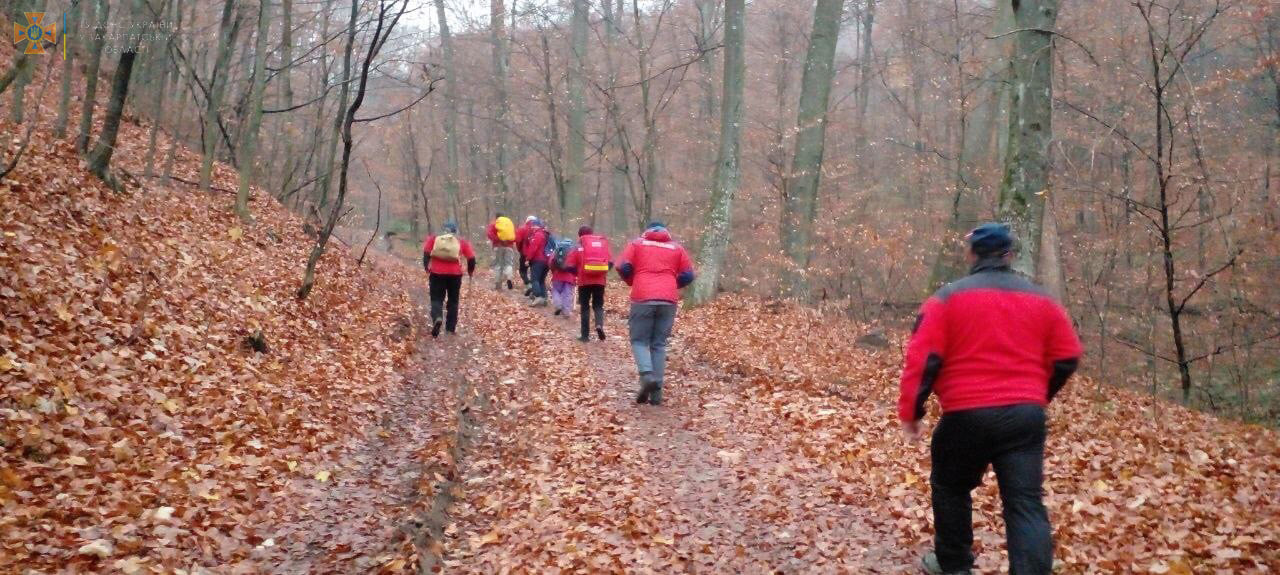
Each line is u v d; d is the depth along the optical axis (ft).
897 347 41.06
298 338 30.09
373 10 43.88
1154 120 46.14
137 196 35.12
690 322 47.67
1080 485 18.98
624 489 19.39
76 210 29.04
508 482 20.12
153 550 14.16
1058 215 49.14
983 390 12.11
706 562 15.37
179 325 25.13
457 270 39.19
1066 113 49.96
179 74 57.52
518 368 33.19
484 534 17.17
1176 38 38.27
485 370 32.86
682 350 39.52
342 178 34.45
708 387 30.76
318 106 73.31
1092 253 47.73
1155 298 45.27
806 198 53.93
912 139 88.07
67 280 23.50
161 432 19.10
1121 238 44.62
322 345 30.73
